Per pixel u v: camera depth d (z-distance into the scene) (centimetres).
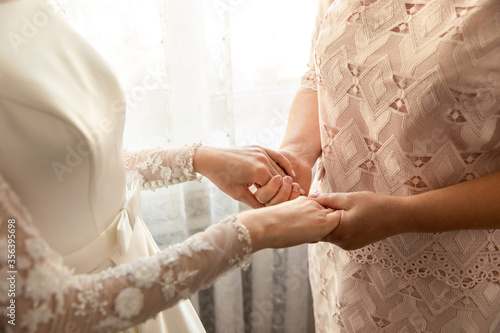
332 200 91
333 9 96
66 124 70
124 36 124
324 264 120
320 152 113
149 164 104
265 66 144
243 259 76
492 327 99
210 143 141
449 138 85
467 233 91
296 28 142
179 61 131
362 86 90
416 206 86
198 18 128
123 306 65
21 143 68
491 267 93
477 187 83
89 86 81
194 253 70
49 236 74
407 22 84
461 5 78
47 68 74
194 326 105
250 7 136
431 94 80
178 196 143
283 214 83
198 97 136
